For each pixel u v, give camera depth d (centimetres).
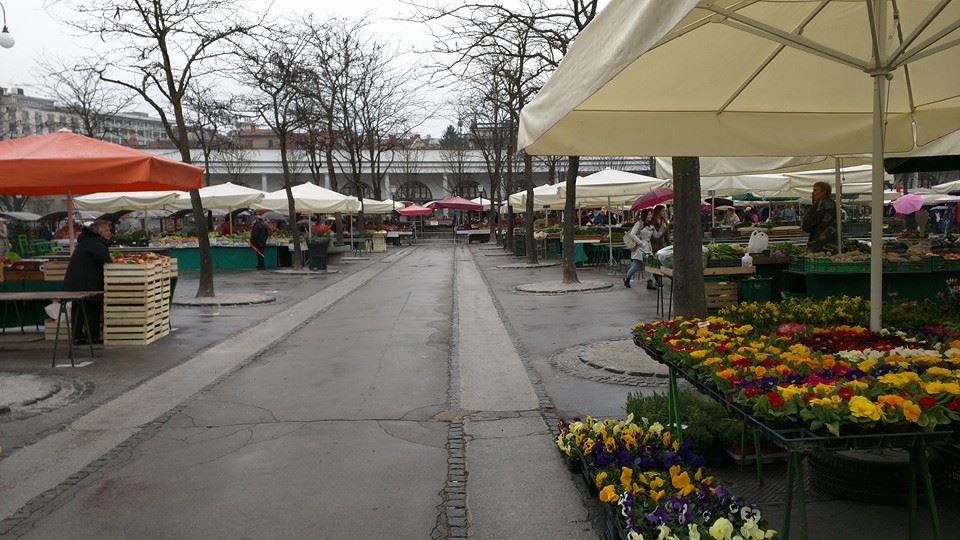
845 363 381
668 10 274
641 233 1825
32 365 977
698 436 521
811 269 1012
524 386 826
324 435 659
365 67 3938
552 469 559
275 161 6194
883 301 621
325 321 1391
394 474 557
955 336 445
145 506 504
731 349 427
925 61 549
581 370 890
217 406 764
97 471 574
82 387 854
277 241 2950
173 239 2941
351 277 2448
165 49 1678
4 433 675
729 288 1111
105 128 3784
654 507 398
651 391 779
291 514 487
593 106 559
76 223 4553
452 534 452
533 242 2742
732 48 495
